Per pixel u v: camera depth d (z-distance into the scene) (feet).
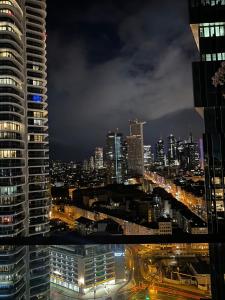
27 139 430.20
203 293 518.37
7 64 388.98
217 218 264.11
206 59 260.62
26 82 435.94
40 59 453.17
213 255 249.75
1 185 376.27
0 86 385.09
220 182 263.08
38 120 442.50
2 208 374.84
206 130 263.08
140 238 65.00
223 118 259.19
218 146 261.65
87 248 531.91
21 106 409.49
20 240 64.08
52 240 64.18
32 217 426.10
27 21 444.14
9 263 346.95
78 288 528.63
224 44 259.39
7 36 393.50
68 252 548.72
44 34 460.14
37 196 431.84
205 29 263.49
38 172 435.53
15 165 385.50
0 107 383.45
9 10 401.90
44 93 453.17
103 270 550.77
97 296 517.96
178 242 62.28
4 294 343.67
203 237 63.62
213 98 255.91
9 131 384.06
